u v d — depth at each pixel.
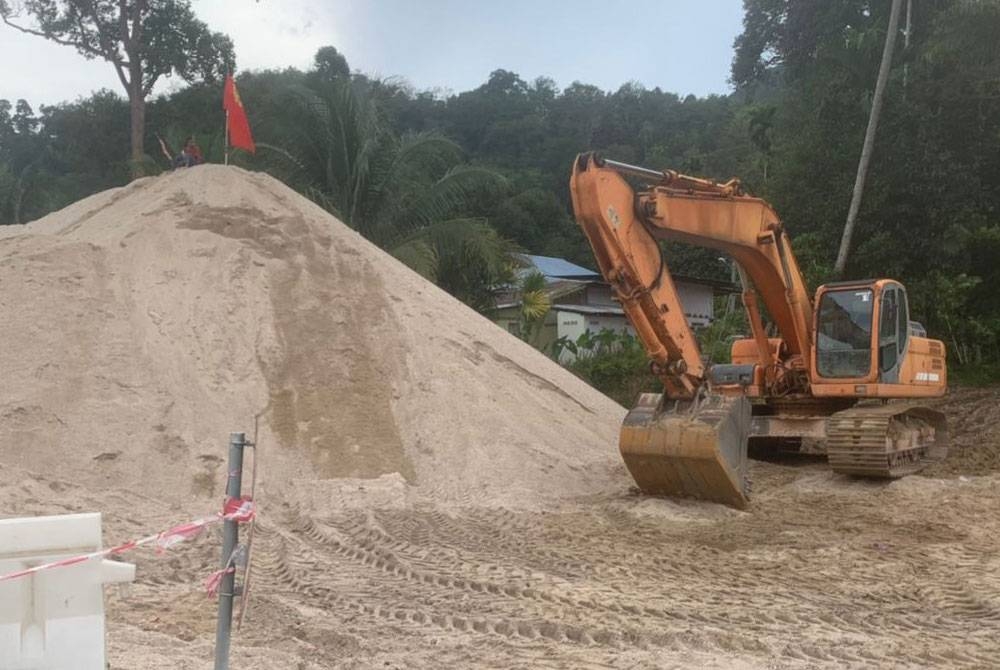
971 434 17.89
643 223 10.56
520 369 15.23
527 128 61.69
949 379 24.27
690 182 11.03
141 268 13.84
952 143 26.08
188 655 5.28
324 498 10.84
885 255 25.97
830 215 27.58
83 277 13.11
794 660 5.65
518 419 13.62
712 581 7.73
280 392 12.50
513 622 6.32
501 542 9.19
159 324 12.88
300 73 31.33
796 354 13.84
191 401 11.81
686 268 39.09
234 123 17.33
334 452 11.84
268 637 5.94
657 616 6.57
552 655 5.61
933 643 6.11
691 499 11.03
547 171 59.12
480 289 28.55
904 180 25.97
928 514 10.73
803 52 33.81
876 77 27.50
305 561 8.27
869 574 8.00
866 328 12.90
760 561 8.45
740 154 45.66
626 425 10.98
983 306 26.77
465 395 13.46
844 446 12.19
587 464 13.02
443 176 29.09
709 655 5.69
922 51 27.17
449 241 26.12
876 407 13.05
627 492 11.76
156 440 11.00
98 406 11.18
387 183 27.09
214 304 13.49
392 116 34.34
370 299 14.66
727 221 11.66
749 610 6.79
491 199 47.53
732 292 35.31
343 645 5.81
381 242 26.73
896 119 26.11
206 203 15.44
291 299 14.10
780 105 35.50
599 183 9.98
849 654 5.80
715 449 10.34
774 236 12.39
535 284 29.64
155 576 7.57
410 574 7.79
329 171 26.95
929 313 25.92
